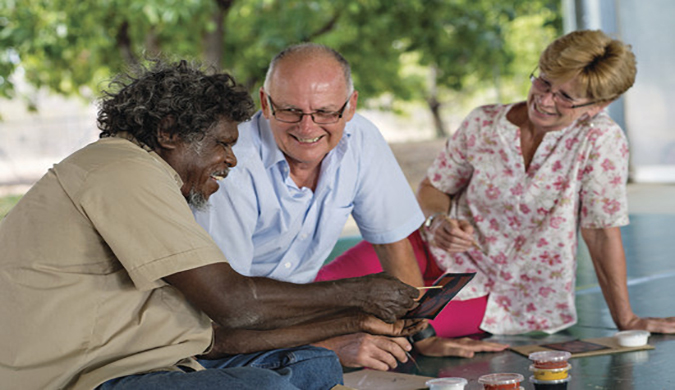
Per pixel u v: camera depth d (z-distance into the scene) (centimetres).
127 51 1102
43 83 1296
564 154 310
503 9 1244
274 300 191
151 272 182
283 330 230
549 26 1337
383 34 1248
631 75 287
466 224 312
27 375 184
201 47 1149
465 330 333
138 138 198
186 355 195
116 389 186
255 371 189
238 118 201
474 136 322
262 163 249
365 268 326
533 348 296
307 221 263
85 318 185
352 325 234
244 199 249
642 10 975
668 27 958
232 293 186
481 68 1375
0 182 1525
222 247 254
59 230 185
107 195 184
